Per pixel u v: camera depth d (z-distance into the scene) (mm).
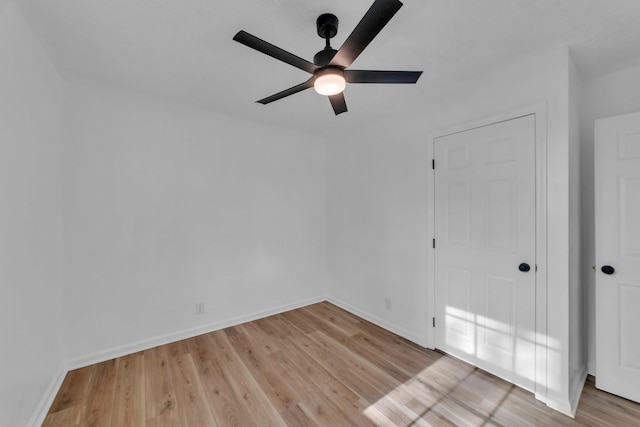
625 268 1857
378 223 3145
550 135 1846
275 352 2541
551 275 1855
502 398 1917
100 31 1642
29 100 1646
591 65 1972
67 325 2246
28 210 1640
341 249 3682
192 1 1396
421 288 2678
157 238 2666
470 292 2303
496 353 2152
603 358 1953
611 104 2057
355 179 3457
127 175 2512
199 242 2906
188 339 2793
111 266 2439
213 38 1708
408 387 2043
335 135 3756
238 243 3174
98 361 2367
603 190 1921
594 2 1396
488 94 2148
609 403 1838
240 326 3105
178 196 2777
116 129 2457
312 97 2588
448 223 2443
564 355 1797
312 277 3824
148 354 2502
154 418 1751
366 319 3289
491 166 2143
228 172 3096
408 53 1858
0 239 1342
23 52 1556
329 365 2330
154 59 1952
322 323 3188
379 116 3047
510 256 2055
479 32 1639
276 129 3465
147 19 1535
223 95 2553
